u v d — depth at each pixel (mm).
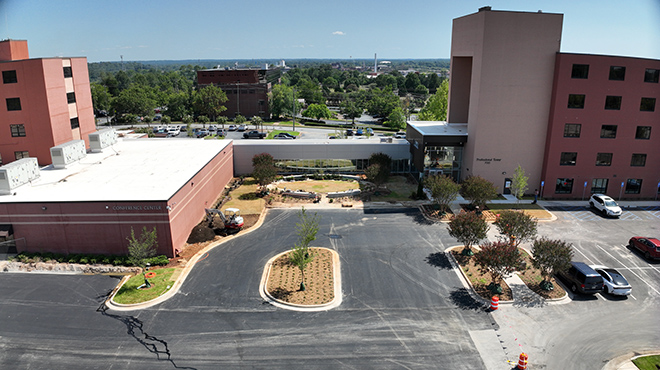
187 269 33812
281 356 23672
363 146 62281
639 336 25828
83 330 26047
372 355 23781
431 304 28953
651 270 34062
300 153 62438
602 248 38031
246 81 140625
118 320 27047
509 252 29469
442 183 44688
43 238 35438
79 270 33719
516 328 26422
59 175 42906
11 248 35531
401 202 49938
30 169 39969
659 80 48750
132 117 121250
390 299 29547
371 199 51125
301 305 28531
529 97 49625
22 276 32844
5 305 28828
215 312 27922
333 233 41062
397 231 41531
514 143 51000
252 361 23266
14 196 36000
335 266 34281
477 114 49938
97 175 42562
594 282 29578
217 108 132625
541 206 48875
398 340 25141
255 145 62062
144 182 39531
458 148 54125
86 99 57031
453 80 59688
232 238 39969
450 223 36094
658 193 52094
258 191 54438
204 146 57531
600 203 46969
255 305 28719
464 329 26234
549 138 50094
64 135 51844
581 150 50438
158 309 28234
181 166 45719
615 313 28188
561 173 51062
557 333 26031
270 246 38094
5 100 49125
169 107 137375
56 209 34688
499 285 30391
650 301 29672
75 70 54312
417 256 36156
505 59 48375
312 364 23031
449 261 35281
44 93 48344
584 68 48125
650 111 49531
